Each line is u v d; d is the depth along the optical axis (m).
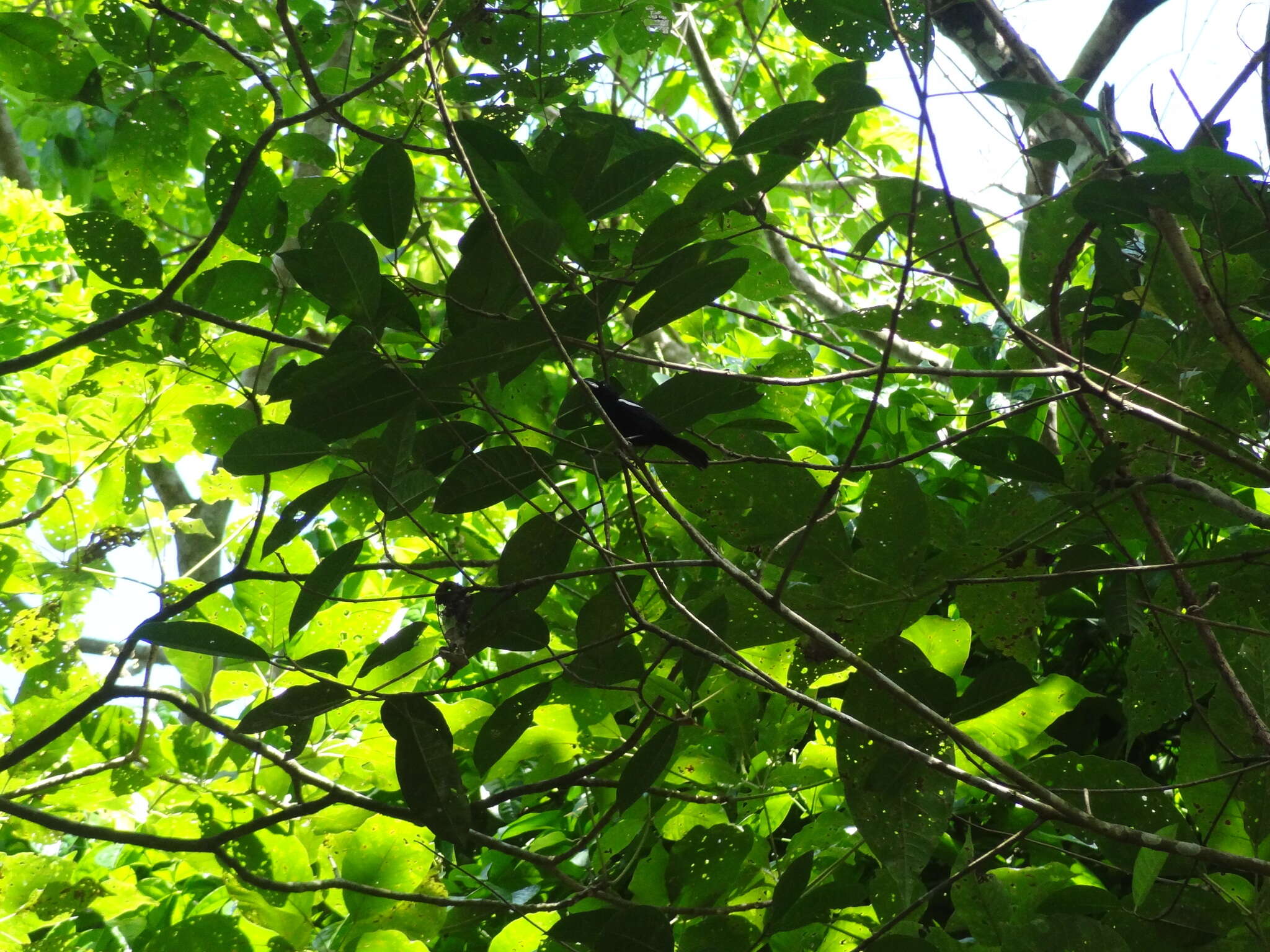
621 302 2.97
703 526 3.16
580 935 2.71
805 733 3.16
